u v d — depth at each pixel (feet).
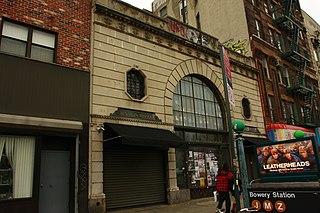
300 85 77.56
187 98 50.06
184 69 49.11
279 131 65.82
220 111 56.24
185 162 45.62
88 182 31.83
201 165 48.32
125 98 38.29
